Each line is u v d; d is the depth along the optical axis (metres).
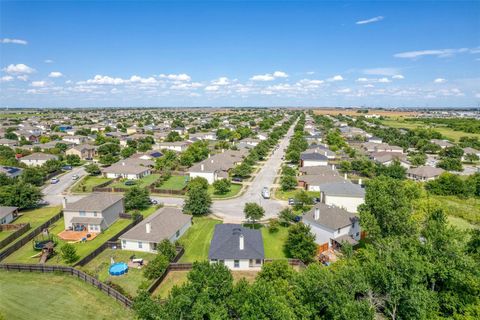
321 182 79.62
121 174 93.44
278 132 188.62
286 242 49.25
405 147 149.88
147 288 36.09
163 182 89.38
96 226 55.69
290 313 24.38
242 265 42.59
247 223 58.91
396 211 41.31
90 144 146.62
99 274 41.00
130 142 144.38
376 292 28.72
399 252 28.70
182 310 24.44
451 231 32.31
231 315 26.34
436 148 142.50
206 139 172.38
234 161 107.62
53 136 160.50
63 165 106.56
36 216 63.12
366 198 43.97
